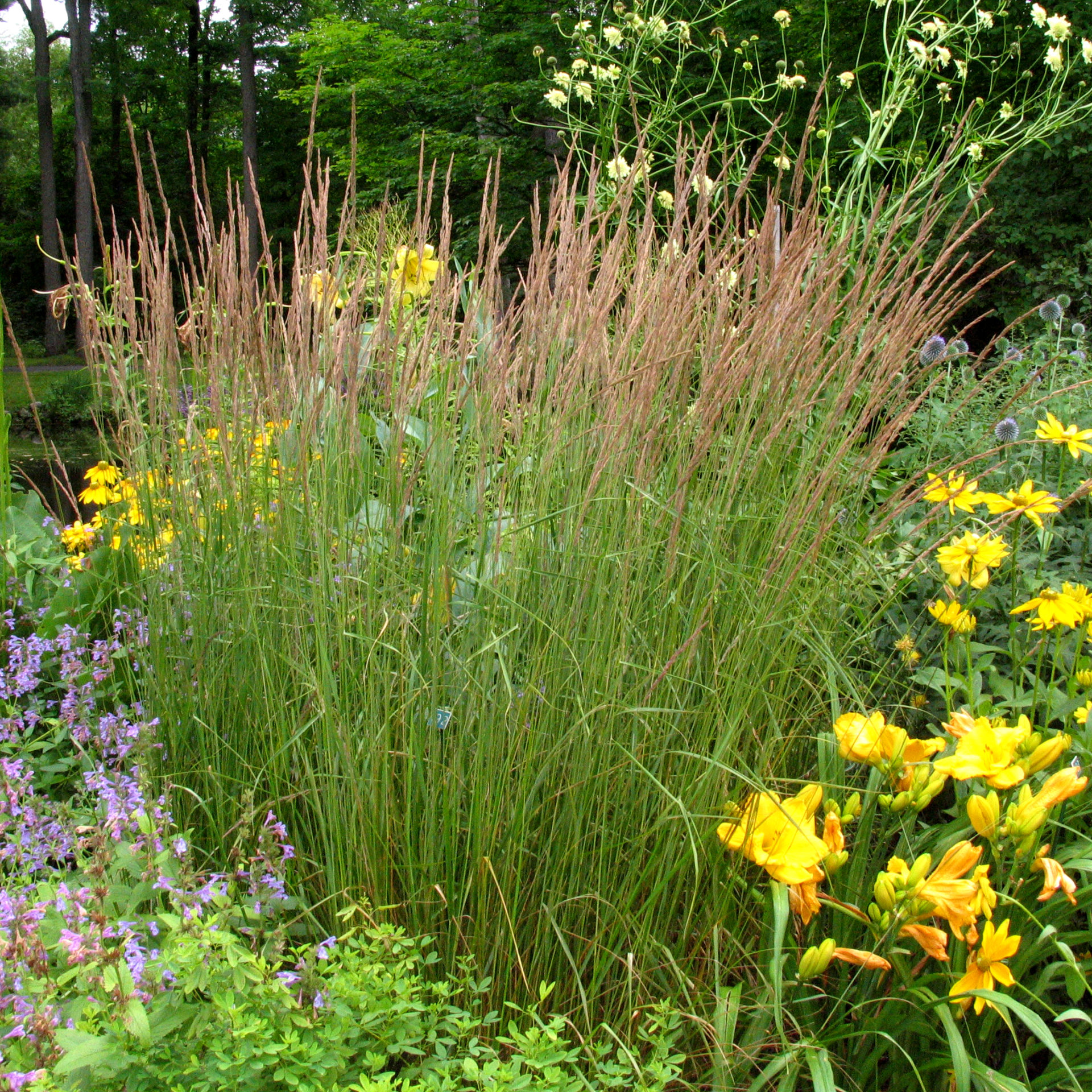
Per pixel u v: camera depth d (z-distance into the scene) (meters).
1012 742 1.55
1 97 28.11
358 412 1.93
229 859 1.79
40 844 1.82
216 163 25.55
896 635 2.37
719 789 1.67
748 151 5.07
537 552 1.76
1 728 2.09
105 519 2.64
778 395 1.81
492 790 1.65
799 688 1.87
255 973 1.33
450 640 1.78
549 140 11.39
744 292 1.85
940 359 1.96
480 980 1.65
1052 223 8.75
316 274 1.90
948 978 1.62
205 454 2.03
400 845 1.72
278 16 23.41
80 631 2.61
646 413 1.70
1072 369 3.39
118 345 2.12
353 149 1.78
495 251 1.92
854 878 1.70
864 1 7.88
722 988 1.61
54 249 23.27
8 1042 1.33
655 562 1.79
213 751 1.94
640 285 1.88
